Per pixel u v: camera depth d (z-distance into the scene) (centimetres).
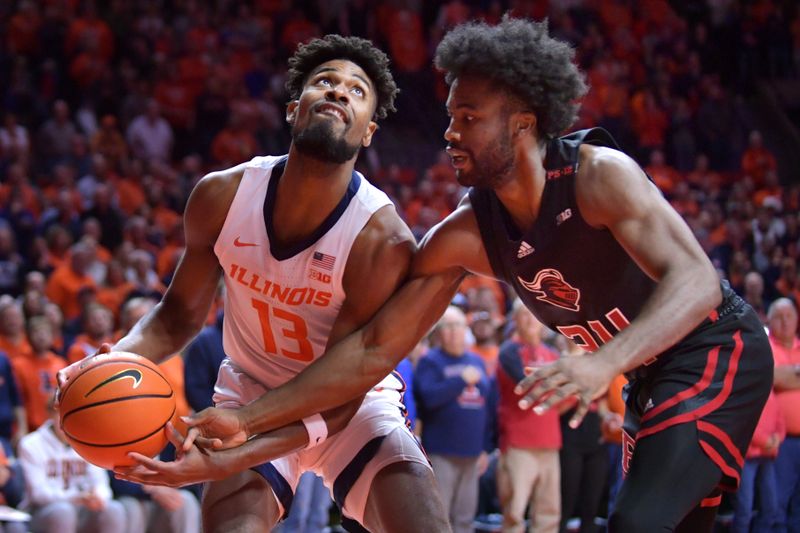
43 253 854
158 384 272
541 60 269
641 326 236
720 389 271
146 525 561
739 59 1485
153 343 314
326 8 1338
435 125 1304
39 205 955
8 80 1107
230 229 305
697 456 262
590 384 226
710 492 273
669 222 254
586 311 290
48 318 661
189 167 1077
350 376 294
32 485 532
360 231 302
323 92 294
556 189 272
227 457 280
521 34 271
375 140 1264
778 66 1489
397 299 301
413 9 1371
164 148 1120
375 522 314
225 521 298
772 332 670
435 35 1353
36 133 1084
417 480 305
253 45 1272
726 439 268
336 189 300
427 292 300
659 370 279
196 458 274
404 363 589
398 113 1301
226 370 334
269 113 1204
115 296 779
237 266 307
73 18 1196
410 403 584
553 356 606
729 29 1509
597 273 278
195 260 315
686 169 1339
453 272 302
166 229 970
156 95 1167
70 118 1141
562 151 273
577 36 1392
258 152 1170
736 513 622
